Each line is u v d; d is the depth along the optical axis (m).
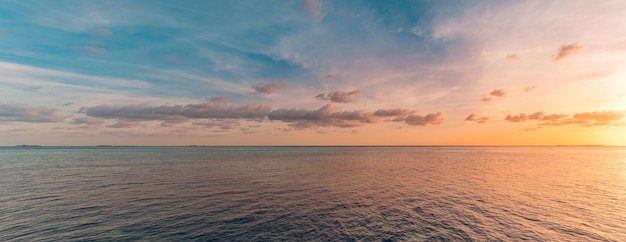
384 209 29.89
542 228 24.06
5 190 39.12
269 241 21.09
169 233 22.53
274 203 32.25
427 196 36.47
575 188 42.78
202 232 22.81
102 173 60.09
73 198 34.12
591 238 21.98
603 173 63.09
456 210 29.56
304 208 30.16
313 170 68.69
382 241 21.25
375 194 37.72
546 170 70.19
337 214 28.00
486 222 25.61
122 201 32.69
